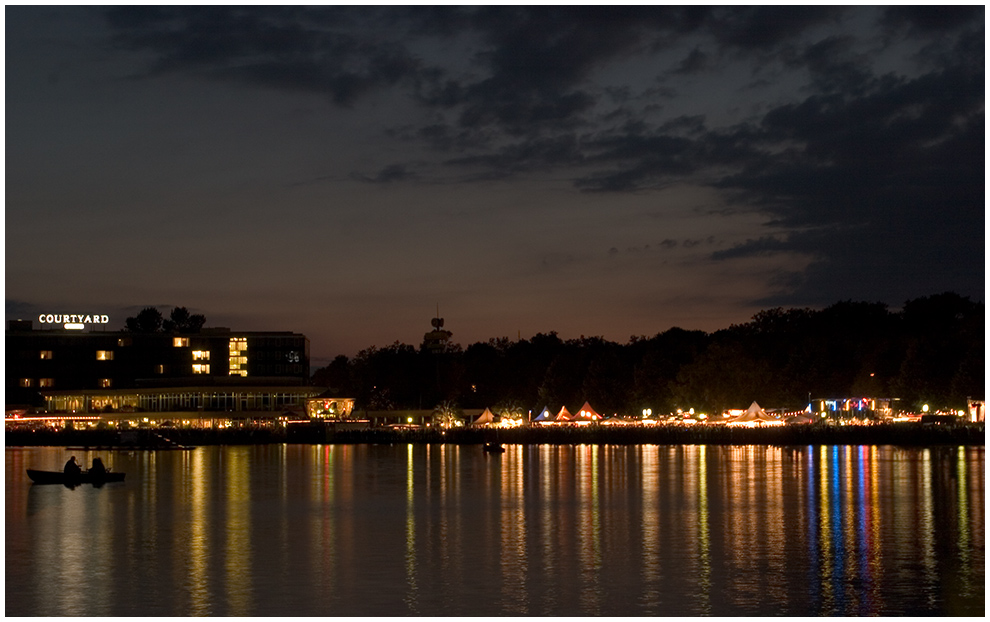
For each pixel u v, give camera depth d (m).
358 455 171.38
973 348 172.38
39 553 61.41
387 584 52.31
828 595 49.16
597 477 112.81
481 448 196.25
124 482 110.31
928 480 102.00
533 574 54.41
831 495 88.88
